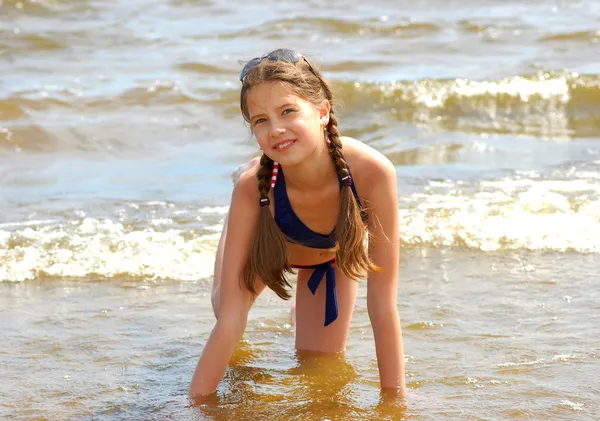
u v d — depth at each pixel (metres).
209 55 16.03
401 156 11.21
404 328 5.95
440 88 13.86
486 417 4.62
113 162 10.99
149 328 6.12
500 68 15.31
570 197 8.82
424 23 18.59
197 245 7.74
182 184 10.01
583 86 13.88
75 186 9.88
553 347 5.57
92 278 7.12
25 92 13.36
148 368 5.45
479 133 12.63
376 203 4.84
